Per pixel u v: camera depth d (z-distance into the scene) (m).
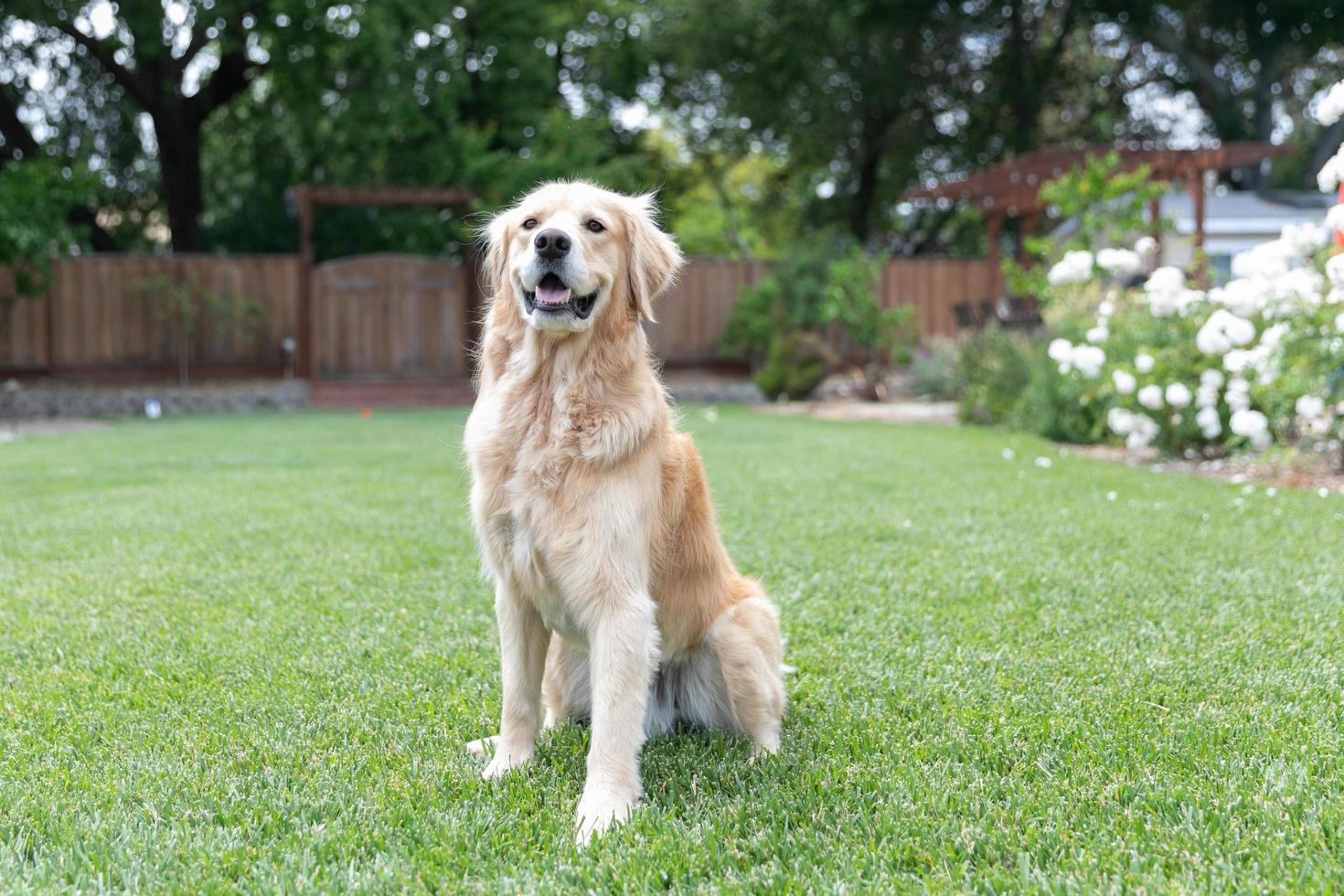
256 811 2.47
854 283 18.30
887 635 4.00
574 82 25.89
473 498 2.89
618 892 2.12
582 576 2.65
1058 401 10.77
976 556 5.26
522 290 2.81
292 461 9.48
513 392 2.81
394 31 18.48
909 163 27.05
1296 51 27.23
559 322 2.65
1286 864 2.14
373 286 18.75
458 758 2.88
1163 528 5.88
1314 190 29.44
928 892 2.06
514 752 2.86
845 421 14.09
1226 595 4.44
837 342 19.91
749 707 2.98
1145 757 2.75
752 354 19.91
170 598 4.55
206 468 8.96
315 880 2.14
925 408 15.39
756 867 2.20
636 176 22.62
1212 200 21.98
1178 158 14.92
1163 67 27.55
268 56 20.30
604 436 2.70
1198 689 3.29
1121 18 25.59
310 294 18.42
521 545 2.73
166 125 20.97
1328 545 5.33
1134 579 4.74
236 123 23.77
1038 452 9.66
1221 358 8.55
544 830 2.41
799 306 18.95
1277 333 7.47
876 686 3.45
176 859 2.24
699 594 3.03
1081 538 5.64
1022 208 17.53
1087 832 2.31
